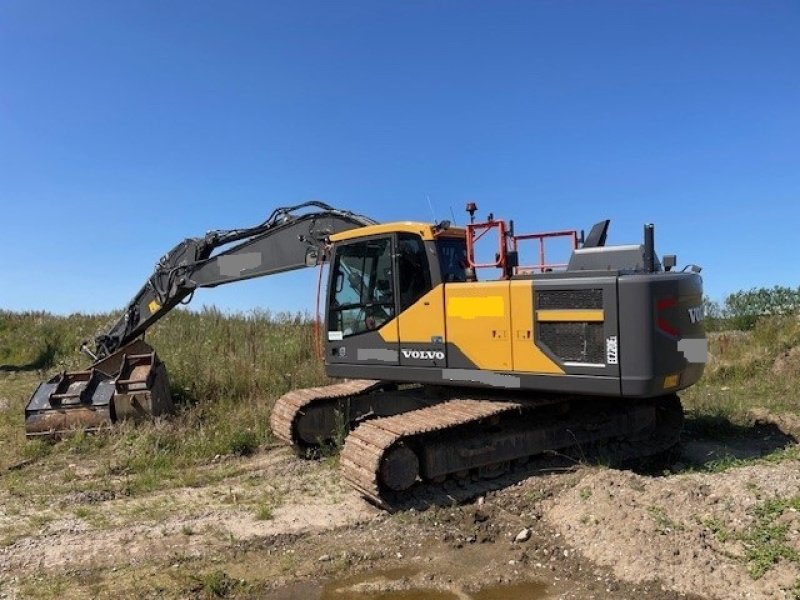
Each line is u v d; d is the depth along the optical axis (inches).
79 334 700.7
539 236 305.4
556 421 296.2
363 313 312.2
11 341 691.4
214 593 194.5
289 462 329.4
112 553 225.6
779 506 216.8
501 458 278.5
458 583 198.7
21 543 235.3
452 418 262.8
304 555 220.7
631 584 190.4
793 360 503.2
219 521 253.4
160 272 399.5
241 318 680.4
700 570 190.1
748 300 677.9
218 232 386.3
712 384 484.7
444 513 249.6
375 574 206.4
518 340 272.7
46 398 377.1
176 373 456.4
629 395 254.7
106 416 372.8
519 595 190.9
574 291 263.1
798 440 340.5
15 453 347.6
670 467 301.9
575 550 214.7
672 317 260.5
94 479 309.3
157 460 331.0
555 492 260.8
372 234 306.8
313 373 475.5
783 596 174.2
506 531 232.7
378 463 246.1
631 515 219.5
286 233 360.8
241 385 456.4
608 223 305.9
